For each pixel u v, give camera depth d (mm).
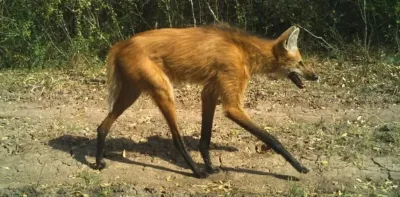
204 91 4840
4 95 6324
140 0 7422
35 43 7145
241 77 4785
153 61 4766
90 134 5438
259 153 5117
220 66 4750
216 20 7090
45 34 7242
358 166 4875
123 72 4781
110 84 4867
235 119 4754
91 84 6609
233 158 5043
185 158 4836
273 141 4727
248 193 4574
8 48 7184
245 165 4949
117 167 4949
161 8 7363
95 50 7234
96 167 4930
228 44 4781
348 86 6340
